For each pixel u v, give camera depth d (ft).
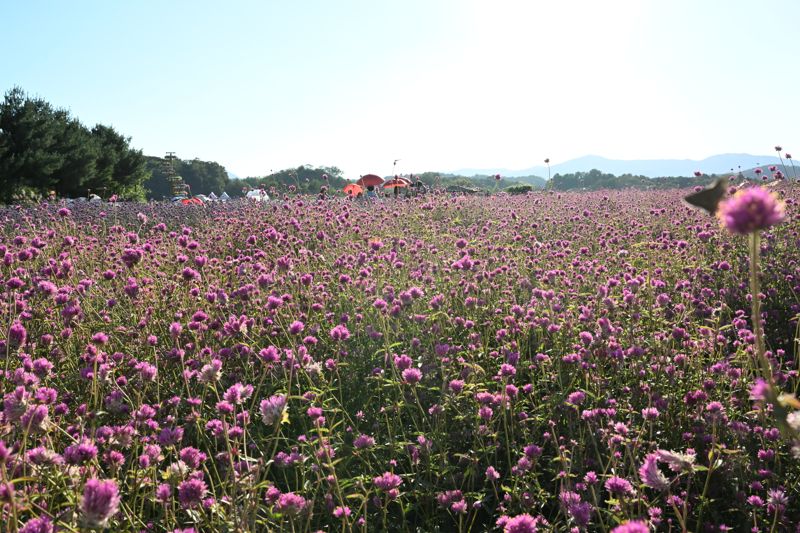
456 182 130.00
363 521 8.14
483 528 9.40
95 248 25.17
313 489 9.27
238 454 8.66
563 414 11.37
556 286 19.44
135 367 12.00
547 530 8.22
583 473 9.62
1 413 8.05
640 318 15.67
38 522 6.08
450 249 26.58
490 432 10.44
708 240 22.80
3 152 117.19
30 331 14.32
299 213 36.42
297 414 11.85
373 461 10.94
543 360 12.85
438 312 15.49
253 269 20.43
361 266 20.36
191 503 7.08
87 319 16.28
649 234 29.71
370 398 12.77
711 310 16.24
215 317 16.16
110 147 150.10
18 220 38.06
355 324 16.15
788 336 15.97
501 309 17.02
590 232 31.60
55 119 133.28
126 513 7.73
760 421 10.53
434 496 9.58
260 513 8.72
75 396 12.26
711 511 9.09
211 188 299.58
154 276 20.99
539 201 49.49
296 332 11.49
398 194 61.16
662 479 6.63
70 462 7.68
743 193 3.77
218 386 13.12
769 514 8.63
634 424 11.13
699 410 10.86
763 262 20.52
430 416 11.97
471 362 13.01
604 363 13.43
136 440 9.20
